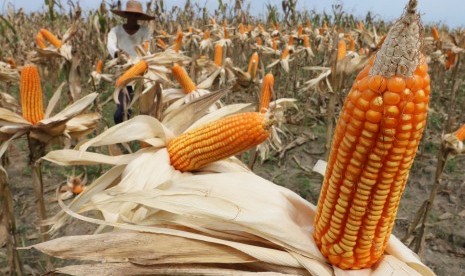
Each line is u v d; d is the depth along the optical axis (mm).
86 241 2078
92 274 2012
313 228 2092
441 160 3957
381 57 1380
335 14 19734
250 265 2104
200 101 3611
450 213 6406
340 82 5918
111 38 8359
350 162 1562
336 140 1614
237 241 2174
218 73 6441
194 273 2010
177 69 4852
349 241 1773
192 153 3088
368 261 1893
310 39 16078
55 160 3371
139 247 2053
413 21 1311
